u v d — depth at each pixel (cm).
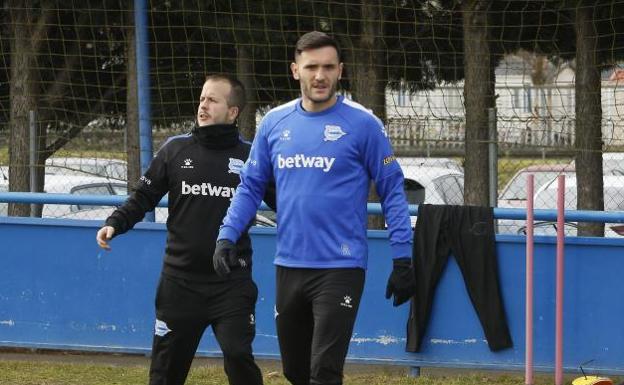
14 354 1719
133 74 2055
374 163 1052
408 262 1041
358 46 2122
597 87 2055
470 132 2025
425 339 1527
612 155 2473
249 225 1097
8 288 1641
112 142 2314
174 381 1152
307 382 1119
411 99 2191
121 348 1616
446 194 2562
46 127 2155
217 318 1112
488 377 1530
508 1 2075
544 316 1496
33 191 1964
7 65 2222
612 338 1480
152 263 1605
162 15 2127
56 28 2192
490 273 1498
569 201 2433
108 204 1584
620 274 1475
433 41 2117
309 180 1047
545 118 2055
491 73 2145
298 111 1066
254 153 1086
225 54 2184
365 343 1548
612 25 2003
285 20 2111
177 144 1135
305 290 1055
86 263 1622
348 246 1045
